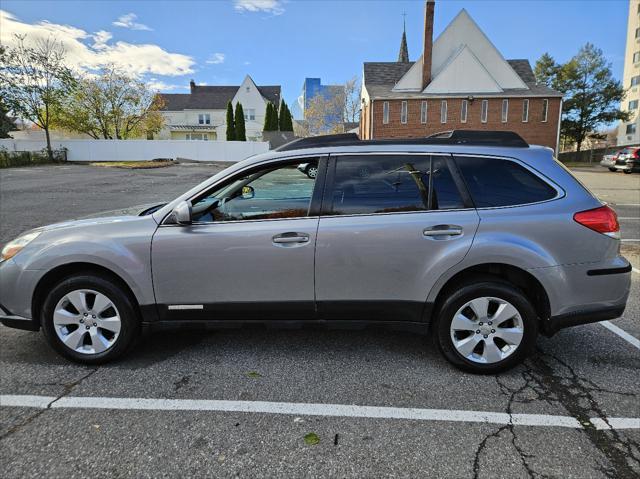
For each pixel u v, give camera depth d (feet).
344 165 10.78
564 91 156.15
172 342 12.66
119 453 7.95
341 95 208.44
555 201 10.34
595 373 10.93
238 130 139.23
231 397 9.80
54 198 44.91
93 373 10.84
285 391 10.05
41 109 101.14
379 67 127.34
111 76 125.18
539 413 9.22
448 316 10.56
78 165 98.63
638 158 85.30
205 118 188.24
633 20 177.68
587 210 10.27
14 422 8.85
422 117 112.27
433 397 9.82
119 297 10.82
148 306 10.88
